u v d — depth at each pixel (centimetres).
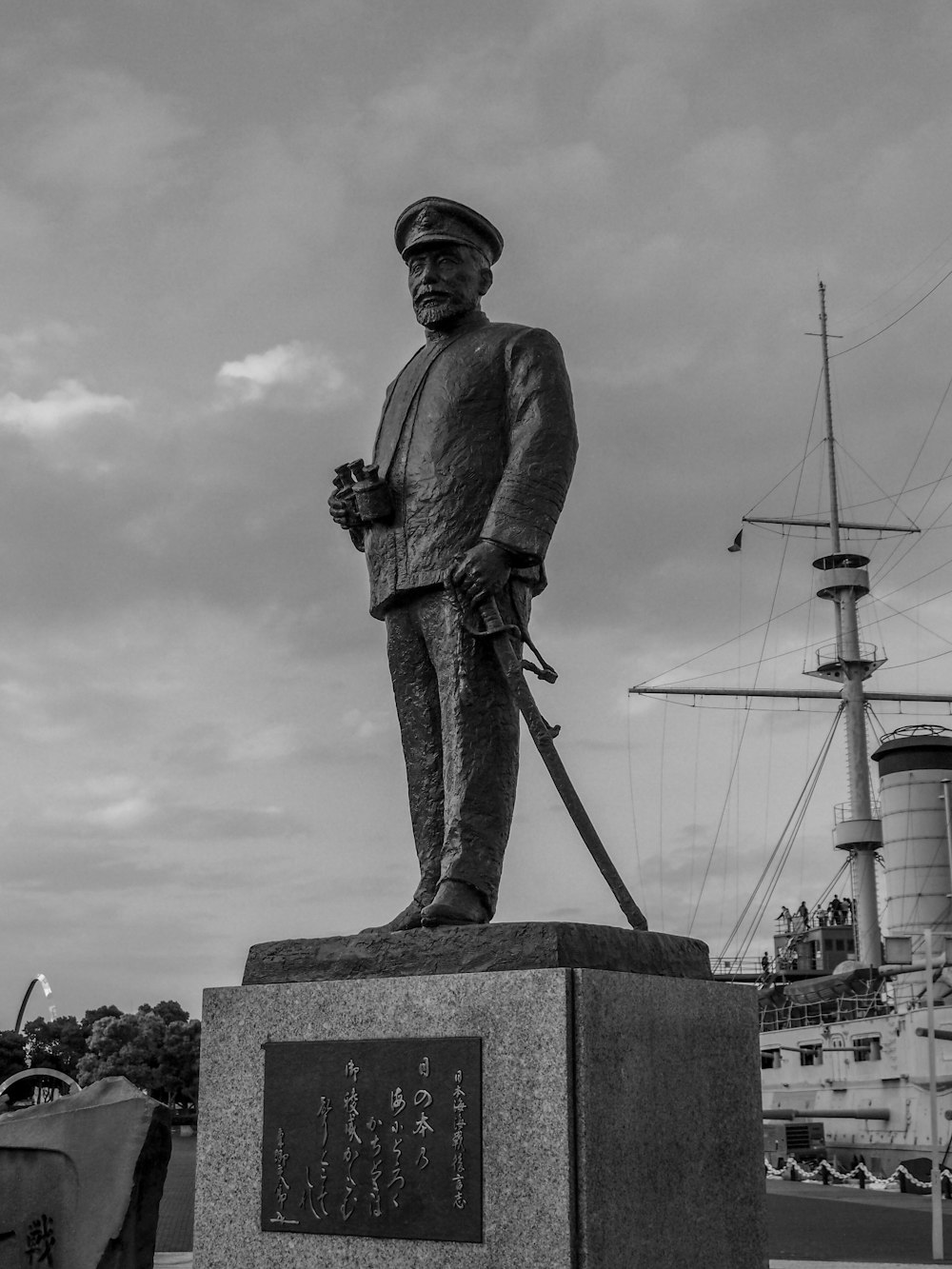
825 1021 4447
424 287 733
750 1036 642
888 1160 3738
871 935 5141
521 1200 520
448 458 686
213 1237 600
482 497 680
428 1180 544
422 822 696
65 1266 991
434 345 736
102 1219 991
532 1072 528
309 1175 578
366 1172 562
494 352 699
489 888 638
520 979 540
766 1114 4116
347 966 600
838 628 5512
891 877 4678
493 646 661
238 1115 608
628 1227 528
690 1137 579
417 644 702
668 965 615
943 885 4528
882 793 4803
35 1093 5803
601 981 539
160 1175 1022
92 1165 1015
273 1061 601
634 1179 537
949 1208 2916
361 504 702
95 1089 1066
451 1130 543
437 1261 534
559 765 632
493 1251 521
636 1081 548
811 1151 4016
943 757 4653
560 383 687
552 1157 516
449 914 606
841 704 5872
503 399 695
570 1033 525
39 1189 1021
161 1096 6331
